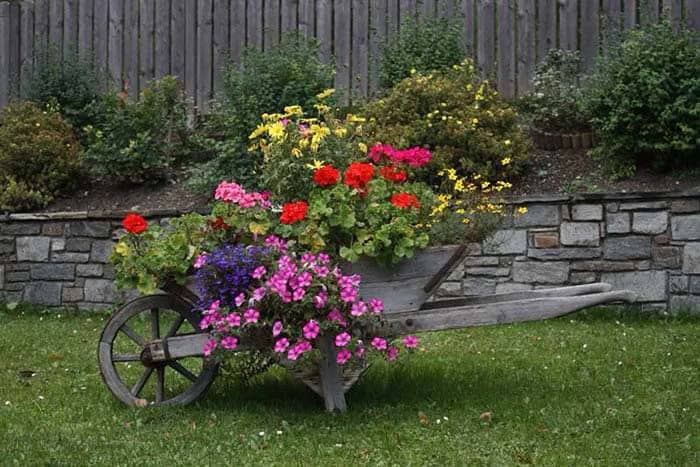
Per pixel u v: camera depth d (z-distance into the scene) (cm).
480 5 860
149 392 464
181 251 406
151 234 425
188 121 912
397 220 404
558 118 808
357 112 834
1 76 961
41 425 394
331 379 402
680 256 661
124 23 938
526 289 688
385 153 447
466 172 727
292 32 848
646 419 384
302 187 438
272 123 477
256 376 479
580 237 679
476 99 754
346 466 328
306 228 402
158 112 841
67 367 529
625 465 327
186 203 789
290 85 777
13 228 794
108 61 943
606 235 675
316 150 444
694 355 512
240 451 349
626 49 717
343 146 459
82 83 913
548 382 456
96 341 618
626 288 671
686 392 430
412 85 758
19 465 331
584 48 834
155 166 820
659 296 664
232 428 382
